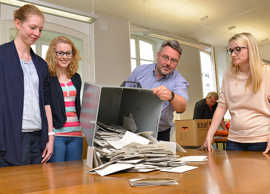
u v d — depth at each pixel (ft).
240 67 4.84
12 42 4.26
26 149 4.17
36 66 4.53
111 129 2.99
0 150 3.83
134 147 2.49
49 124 5.20
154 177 1.92
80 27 16.88
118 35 18.72
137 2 16.33
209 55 26.94
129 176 2.05
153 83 5.62
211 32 22.52
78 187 1.69
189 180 1.78
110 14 18.11
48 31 15.58
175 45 4.92
